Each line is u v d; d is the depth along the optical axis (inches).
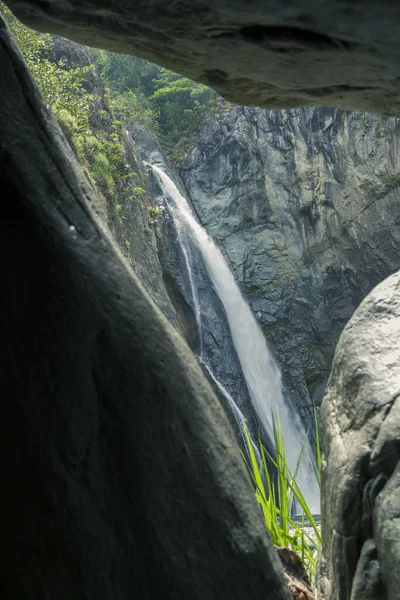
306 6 62.7
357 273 1083.9
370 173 1061.1
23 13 83.7
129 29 79.3
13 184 71.3
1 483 68.0
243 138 1115.3
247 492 77.5
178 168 1146.0
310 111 1102.4
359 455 101.6
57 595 65.7
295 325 1083.9
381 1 59.1
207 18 71.0
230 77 87.6
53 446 67.6
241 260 1081.4
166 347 76.1
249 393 968.3
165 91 1198.9
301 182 1093.8
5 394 69.0
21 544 66.9
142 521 68.9
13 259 70.2
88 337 70.3
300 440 1024.9
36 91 78.7
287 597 76.4
